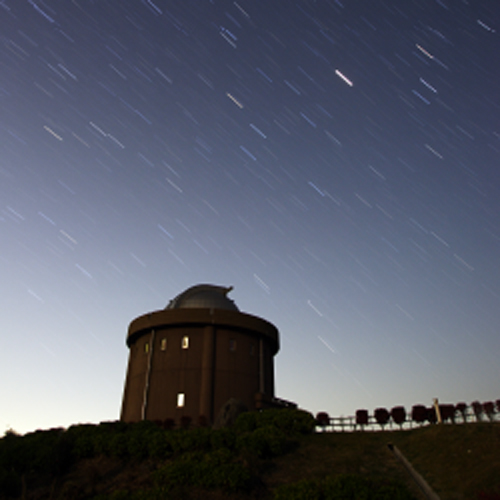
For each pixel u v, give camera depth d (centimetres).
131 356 3362
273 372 3494
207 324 3117
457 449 1695
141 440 1903
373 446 1975
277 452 1866
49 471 1773
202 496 1451
